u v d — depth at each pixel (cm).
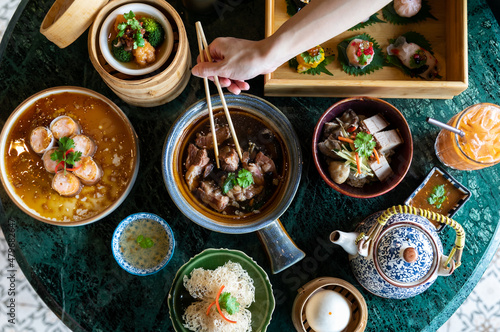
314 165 205
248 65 161
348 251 180
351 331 178
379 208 202
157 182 201
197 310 179
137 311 192
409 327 193
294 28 153
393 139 190
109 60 183
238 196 190
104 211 183
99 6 182
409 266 165
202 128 199
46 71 204
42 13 204
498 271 272
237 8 209
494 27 210
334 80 191
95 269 194
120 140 196
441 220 157
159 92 189
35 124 194
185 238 198
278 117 188
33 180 192
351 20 153
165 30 188
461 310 269
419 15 204
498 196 203
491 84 208
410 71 200
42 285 192
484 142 192
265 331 181
